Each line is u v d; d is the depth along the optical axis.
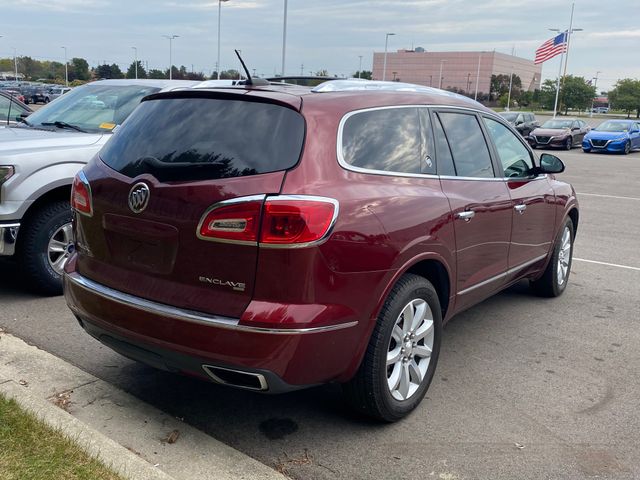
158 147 3.45
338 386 4.22
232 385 3.16
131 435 3.47
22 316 5.20
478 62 125.44
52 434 3.19
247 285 3.04
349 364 3.31
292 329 2.99
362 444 3.52
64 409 3.70
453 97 4.65
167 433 3.51
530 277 5.85
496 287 4.96
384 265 3.36
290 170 3.12
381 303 3.40
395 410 3.65
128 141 3.62
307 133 3.24
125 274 3.45
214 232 3.05
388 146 3.72
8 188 5.24
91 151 5.79
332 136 3.35
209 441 3.45
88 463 2.98
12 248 5.34
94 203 3.59
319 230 3.04
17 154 5.37
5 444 3.04
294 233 2.98
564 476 3.28
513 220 4.89
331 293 3.12
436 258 3.81
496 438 3.63
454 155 4.32
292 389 3.16
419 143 4.00
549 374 4.55
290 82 4.50
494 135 4.99
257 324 2.97
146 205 3.29
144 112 3.72
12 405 3.41
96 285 3.56
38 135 6.00
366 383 3.46
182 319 3.11
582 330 5.49
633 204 13.23
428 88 4.53
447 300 4.14
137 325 3.29
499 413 3.93
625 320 5.79
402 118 3.92
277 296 3.02
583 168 21.58
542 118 77.12
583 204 13.12
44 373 4.13
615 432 3.75
